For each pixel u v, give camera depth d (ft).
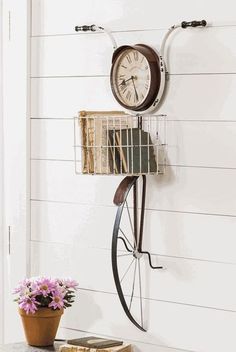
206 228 8.79
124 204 9.43
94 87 9.65
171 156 9.01
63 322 10.03
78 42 9.77
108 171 8.77
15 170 10.34
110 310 9.61
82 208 9.81
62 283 9.40
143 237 9.29
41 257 10.21
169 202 9.06
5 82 10.41
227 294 8.66
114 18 9.43
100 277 9.69
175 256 9.03
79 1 9.73
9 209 10.44
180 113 8.92
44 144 10.12
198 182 8.83
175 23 8.93
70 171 9.91
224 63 8.59
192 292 8.91
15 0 10.22
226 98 8.60
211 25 8.65
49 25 10.00
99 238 9.68
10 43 10.31
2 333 10.57
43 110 10.11
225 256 8.67
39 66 10.12
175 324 9.05
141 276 9.30
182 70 8.88
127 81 9.05
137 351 9.36
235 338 8.62
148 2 9.13
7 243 10.48
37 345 9.29
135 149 8.78
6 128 10.44
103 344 8.85
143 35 9.20
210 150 8.73
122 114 9.20
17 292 9.29
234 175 8.58
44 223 10.17
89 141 8.90
